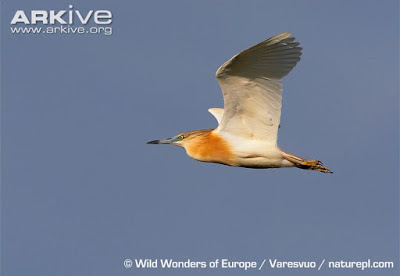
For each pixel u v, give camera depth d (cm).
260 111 1639
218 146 1712
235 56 1531
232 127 1686
